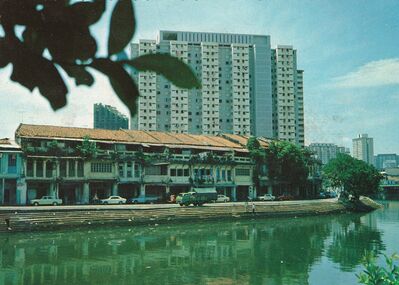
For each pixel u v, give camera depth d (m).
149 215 39.06
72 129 48.31
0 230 30.44
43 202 41.72
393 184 106.50
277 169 60.28
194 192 47.31
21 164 41.91
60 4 1.13
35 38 1.13
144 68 1.11
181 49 93.44
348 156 61.28
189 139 57.72
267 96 101.38
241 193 59.47
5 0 1.12
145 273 20.61
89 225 34.22
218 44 98.94
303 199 66.00
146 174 50.06
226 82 99.69
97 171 46.44
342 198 61.03
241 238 32.44
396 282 6.39
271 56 105.81
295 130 106.19
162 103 93.81
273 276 20.27
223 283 18.92
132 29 1.10
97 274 20.16
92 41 1.12
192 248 27.69
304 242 30.61
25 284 18.14
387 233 35.69
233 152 57.59
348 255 25.47
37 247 26.67
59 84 1.15
